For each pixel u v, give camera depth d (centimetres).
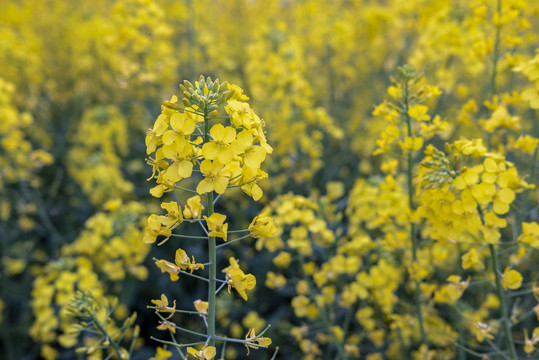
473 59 389
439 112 475
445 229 242
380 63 714
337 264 336
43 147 735
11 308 547
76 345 408
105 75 773
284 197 360
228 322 467
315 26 686
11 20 771
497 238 229
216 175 184
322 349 439
